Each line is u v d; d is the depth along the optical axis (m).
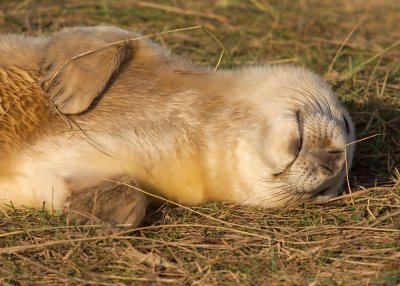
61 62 20.50
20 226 19.14
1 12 32.47
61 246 18.23
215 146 20.48
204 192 20.72
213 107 20.94
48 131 19.95
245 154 20.34
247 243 18.83
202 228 19.55
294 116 20.22
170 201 20.28
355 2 38.22
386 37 33.94
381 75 29.27
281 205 20.88
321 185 20.45
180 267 17.67
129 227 18.75
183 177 20.38
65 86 20.22
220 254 18.28
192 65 22.17
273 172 20.20
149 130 20.30
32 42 21.44
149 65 21.42
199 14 33.84
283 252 18.45
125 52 21.12
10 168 19.67
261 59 29.89
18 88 20.38
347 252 18.50
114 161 19.86
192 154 20.39
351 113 26.14
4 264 17.56
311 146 20.19
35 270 17.42
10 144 19.77
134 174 20.02
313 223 20.11
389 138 25.17
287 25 33.84
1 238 18.59
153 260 17.73
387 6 37.75
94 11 33.16
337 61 30.48
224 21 33.50
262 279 17.23
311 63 29.78
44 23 31.81
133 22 32.53
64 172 19.58
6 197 19.72
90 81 20.25
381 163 23.91
